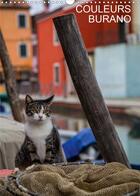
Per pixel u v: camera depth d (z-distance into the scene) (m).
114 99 16.05
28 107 2.15
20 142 2.83
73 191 1.40
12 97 4.21
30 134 2.13
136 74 16.48
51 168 1.62
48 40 20.64
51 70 20.52
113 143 2.33
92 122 2.34
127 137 10.57
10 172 2.07
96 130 2.34
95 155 4.80
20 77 23.94
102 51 17.33
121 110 13.34
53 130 2.17
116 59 16.77
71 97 17.86
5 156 2.78
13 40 24.09
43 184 1.46
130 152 8.71
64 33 2.28
